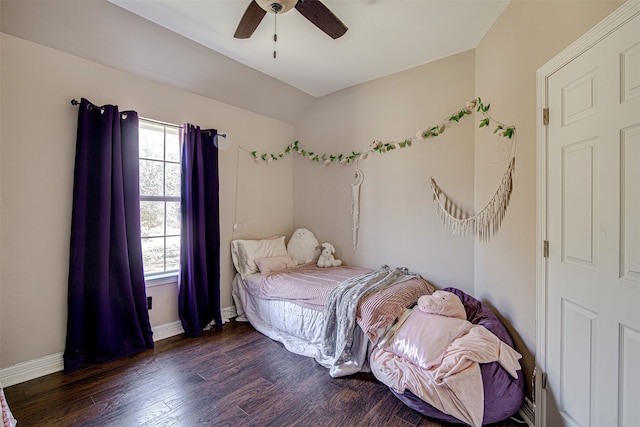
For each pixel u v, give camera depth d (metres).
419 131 2.90
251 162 3.54
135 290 2.50
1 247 1.98
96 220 2.30
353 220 3.43
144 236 2.77
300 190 3.97
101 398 1.89
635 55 1.11
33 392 1.93
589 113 1.32
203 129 3.06
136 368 2.24
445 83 2.75
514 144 1.93
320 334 2.48
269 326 2.91
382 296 2.24
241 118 3.42
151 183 2.80
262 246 3.42
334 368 2.17
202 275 2.95
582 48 1.35
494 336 1.80
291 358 2.42
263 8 1.65
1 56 1.95
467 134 2.63
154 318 2.74
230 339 2.77
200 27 2.30
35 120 2.08
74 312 2.20
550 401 1.58
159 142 2.86
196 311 2.84
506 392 1.63
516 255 1.90
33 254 2.09
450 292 2.39
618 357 1.19
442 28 2.30
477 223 2.49
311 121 3.84
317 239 3.78
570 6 1.43
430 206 2.86
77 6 2.00
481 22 2.22
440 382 1.66
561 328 1.50
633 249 1.13
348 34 2.38
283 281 2.88
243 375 2.17
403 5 2.04
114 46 2.32
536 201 1.67
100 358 2.30
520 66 1.85
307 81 3.29
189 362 2.34
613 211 1.21
